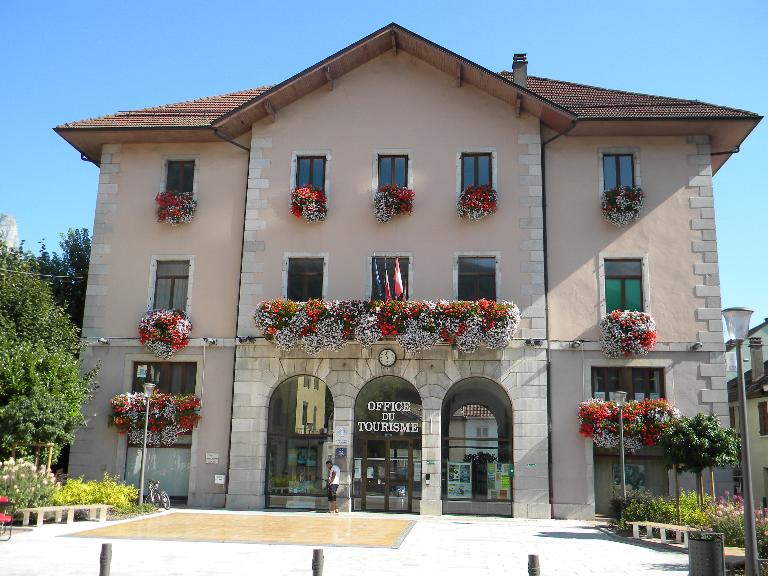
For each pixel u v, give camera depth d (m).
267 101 23.03
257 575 10.91
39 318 21.42
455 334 20.83
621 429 19.06
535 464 20.75
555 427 21.12
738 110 22.06
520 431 20.98
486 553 13.61
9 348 19.77
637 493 19.22
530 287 21.78
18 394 18.91
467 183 22.80
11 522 14.84
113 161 24.06
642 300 21.94
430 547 14.30
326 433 21.67
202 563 11.84
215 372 22.34
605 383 21.55
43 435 18.20
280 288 22.44
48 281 23.70
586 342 21.56
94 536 14.84
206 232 23.36
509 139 22.80
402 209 22.30
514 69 24.34
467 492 21.11
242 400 21.86
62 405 18.78
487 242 22.20
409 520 19.34
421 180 22.77
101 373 22.61
